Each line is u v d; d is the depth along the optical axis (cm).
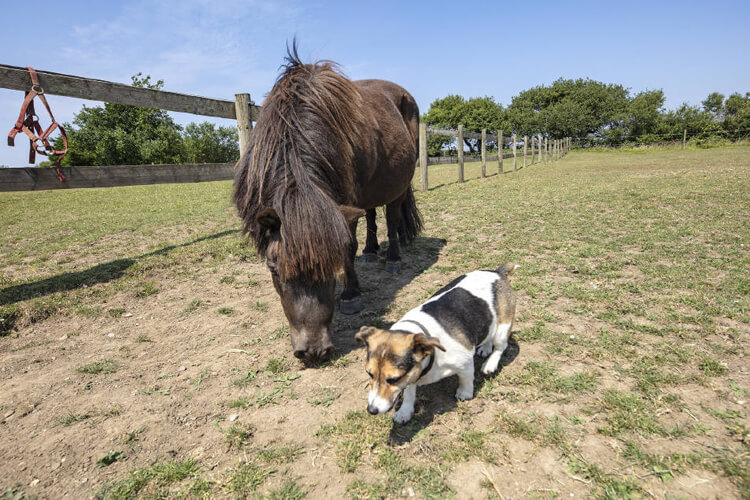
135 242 690
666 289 413
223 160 5025
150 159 4156
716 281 421
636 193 966
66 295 450
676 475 197
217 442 240
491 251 588
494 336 287
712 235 579
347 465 216
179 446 237
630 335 330
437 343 216
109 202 1261
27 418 262
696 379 268
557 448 220
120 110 4150
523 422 240
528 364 297
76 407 273
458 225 764
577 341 325
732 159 1991
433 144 5853
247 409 269
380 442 234
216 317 412
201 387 295
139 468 221
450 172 2058
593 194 1005
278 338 365
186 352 346
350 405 269
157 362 330
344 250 263
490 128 6266
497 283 302
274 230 268
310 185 267
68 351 348
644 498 187
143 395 286
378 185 445
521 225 730
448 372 254
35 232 793
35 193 1617
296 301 269
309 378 301
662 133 5684
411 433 240
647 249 544
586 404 254
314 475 213
